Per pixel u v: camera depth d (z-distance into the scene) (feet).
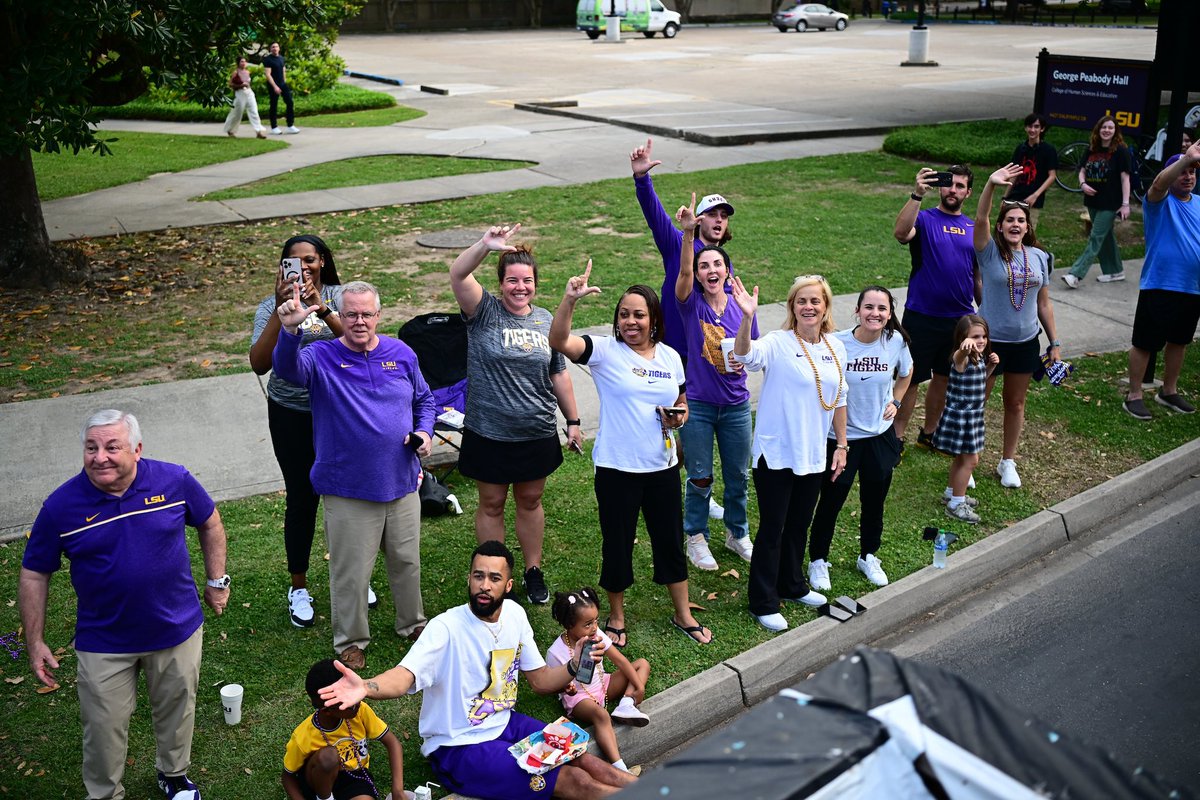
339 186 57.98
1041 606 22.53
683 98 94.53
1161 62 56.18
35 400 30.14
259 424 28.76
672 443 19.67
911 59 124.06
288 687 18.80
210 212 52.47
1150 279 30.25
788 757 8.68
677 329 23.81
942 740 8.93
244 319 37.37
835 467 21.06
